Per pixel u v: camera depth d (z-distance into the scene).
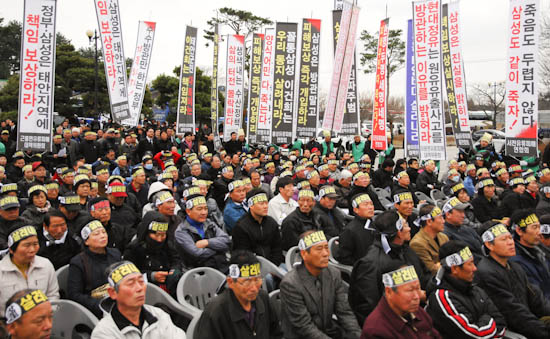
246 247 6.24
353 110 13.71
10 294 4.44
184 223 6.12
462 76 13.49
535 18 9.71
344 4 13.10
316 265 4.20
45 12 8.71
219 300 3.83
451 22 13.59
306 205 6.86
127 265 3.57
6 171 11.83
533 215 5.45
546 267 5.51
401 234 4.83
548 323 4.59
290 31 13.58
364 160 13.55
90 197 8.73
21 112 8.66
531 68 9.84
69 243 5.64
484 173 11.98
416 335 3.66
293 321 4.17
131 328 3.53
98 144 14.86
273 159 16.27
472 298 4.17
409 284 3.53
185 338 3.83
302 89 13.64
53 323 4.23
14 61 52.59
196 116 34.16
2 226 6.18
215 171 12.27
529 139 9.93
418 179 11.92
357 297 4.73
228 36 17.50
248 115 16.62
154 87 35.75
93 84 32.81
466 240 6.54
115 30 12.42
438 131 11.38
